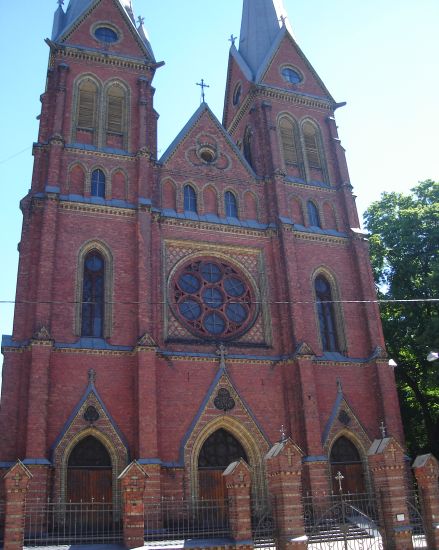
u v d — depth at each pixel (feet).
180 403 114.93
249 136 163.12
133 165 133.59
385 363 131.23
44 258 113.50
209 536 96.17
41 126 131.95
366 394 130.41
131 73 145.38
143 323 114.83
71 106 136.05
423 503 83.71
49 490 98.78
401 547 77.92
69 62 140.36
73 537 91.45
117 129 138.92
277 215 140.26
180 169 139.03
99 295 119.75
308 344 126.93
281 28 172.45
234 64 177.88
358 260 142.51
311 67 168.55
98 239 122.21
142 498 75.25
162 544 75.87
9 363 106.01
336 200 152.46
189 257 130.93
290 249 135.74
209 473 112.88
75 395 107.86
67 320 113.39
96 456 105.70
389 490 80.74
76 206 122.83
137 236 123.24
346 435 124.77
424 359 150.82
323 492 112.47
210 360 120.57
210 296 129.90
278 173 144.66
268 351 127.54
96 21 147.64
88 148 131.75
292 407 121.70
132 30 149.18
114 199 128.77
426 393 165.27
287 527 75.41
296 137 157.99
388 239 164.96
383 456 82.38
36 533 92.89
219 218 137.80
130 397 111.04
